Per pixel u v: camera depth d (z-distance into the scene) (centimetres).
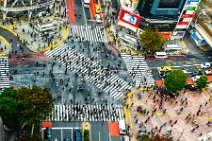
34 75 15662
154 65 17675
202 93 16888
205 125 15525
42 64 16212
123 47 18150
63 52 17025
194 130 15200
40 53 16712
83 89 15600
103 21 19325
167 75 15988
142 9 17788
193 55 18825
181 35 19225
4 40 16925
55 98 14925
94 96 15462
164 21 18212
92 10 19925
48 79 15638
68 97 15125
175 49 18500
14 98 12925
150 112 15425
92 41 18025
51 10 18962
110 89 15925
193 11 18162
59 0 19825
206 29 19100
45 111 12656
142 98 15900
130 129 14562
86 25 18888
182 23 18600
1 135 12538
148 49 17638
